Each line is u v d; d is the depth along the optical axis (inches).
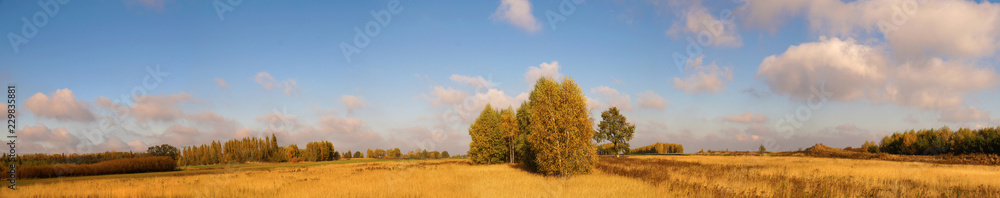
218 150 3622.0
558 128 906.1
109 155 1759.4
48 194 670.5
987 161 1595.7
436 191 598.2
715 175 835.4
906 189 580.7
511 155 1824.6
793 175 850.1
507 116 1852.9
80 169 1508.4
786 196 535.2
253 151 3715.6
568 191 576.4
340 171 1409.9
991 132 2052.2
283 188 701.9
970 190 581.9
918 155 2242.9
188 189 728.3
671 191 563.2
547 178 818.8
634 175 829.8
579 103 923.4
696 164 1419.8
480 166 1515.7
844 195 531.5
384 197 551.5
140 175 1507.1
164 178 1122.7
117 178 1283.2
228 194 648.4
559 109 918.4
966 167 1189.7
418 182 746.2
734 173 875.4
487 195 553.6
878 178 767.1
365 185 701.9
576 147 881.5
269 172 1448.1
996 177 799.7
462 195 558.6
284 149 3951.8
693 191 553.9
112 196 648.4
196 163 3398.1
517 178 815.1
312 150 4266.7
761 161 1702.8
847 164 1401.3
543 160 906.7
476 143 1812.3
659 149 4190.5
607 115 2583.7
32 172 1322.6
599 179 732.0
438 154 4168.3
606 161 1713.8
